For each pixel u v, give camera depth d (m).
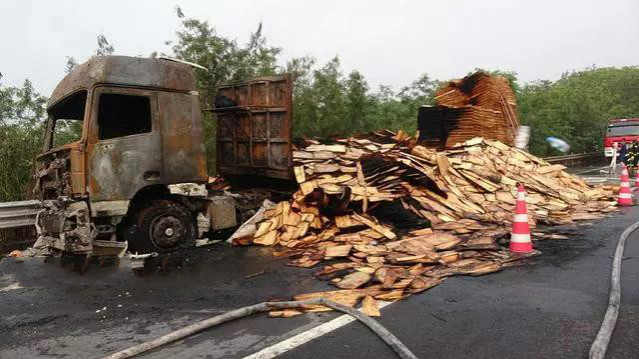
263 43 13.33
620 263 5.39
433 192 8.09
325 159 8.41
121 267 5.92
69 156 6.05
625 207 9.99
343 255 5.87
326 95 13.59
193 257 6.34
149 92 6.43
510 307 4.05
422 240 6.31
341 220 7.04
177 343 3.52
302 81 13.58
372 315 3.91
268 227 7.15
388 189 7.73
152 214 6.56
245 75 12.09
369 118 14.98
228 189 8.62
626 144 22.12
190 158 6.79
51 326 4.04
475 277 4.98
